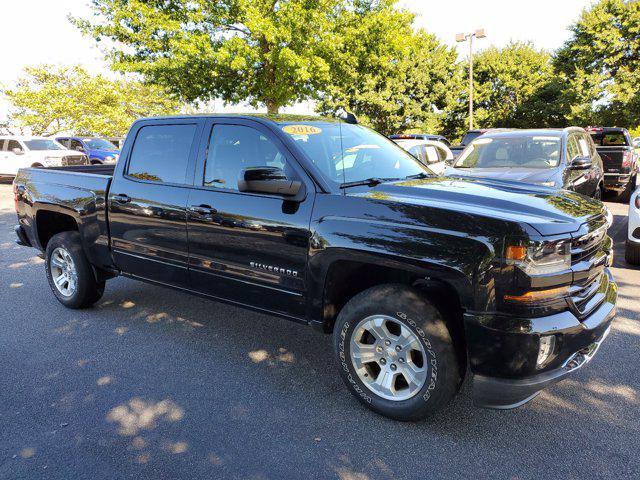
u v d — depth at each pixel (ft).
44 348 13.24
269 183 10.13
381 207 9.46
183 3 56.54
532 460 8.52
